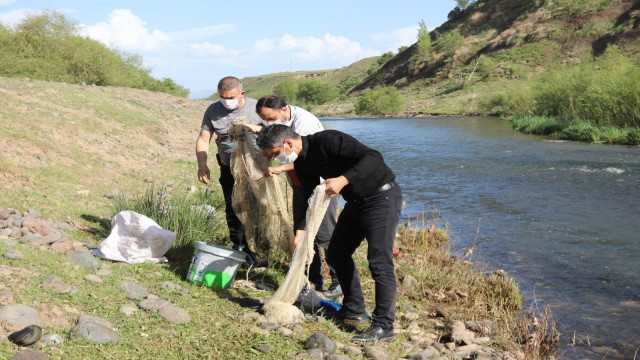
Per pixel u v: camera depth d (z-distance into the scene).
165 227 6.22
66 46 28.38
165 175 10.35
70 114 12.72
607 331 5.33
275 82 181.12
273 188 5.59
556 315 5.72
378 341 4.48
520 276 6.96
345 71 169.25
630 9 74.38
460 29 98.31
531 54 74.19
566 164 16.95
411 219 10.08
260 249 6.06
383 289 4.49
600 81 29.45
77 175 8.66
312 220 4.50
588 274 7.04
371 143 25.80
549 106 34.56
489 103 52.84
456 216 10.36
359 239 4.73
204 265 5.14
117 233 5.55
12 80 15.47
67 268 4.80
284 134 4.46
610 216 10.24
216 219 7.07
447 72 82.50
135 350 3.71
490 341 4.87
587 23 75.75
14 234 5.45
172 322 4.21
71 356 3.47
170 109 19.47
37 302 3.99
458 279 6.45
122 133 12.79
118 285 4.63
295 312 4.65
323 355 4.04
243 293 5.18
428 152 21.23
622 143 22.44
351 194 4.45
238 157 5.61
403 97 76.69
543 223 9.75
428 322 5.20
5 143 8.89
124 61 36.16
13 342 3.45
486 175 15.26
